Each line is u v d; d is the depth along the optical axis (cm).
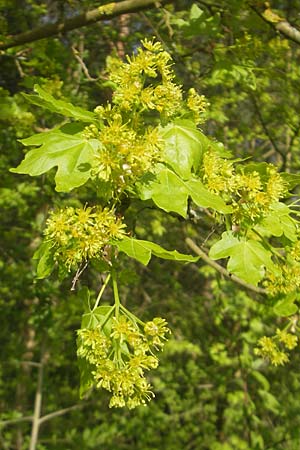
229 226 233
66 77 521
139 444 802
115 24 655
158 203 197
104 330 205
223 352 726
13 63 520
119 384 197
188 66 539
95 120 204
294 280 255
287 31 390
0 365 804
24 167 196
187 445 876
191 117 231
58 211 205
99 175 188
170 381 845
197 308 894
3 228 721
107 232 199
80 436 782
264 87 616
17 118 453
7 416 726
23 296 722
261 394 673
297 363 830
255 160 778
